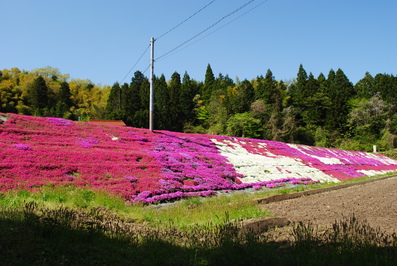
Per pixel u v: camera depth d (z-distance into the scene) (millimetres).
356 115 80562
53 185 13789
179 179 19609
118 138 24297
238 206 14672
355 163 46094
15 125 20062
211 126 78375
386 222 11789
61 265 5766
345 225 8234
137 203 14328
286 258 6477
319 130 80125
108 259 6352
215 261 6402
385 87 97312
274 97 83875
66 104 92562
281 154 38000
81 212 10711
